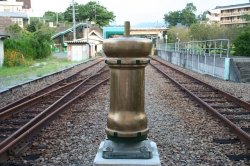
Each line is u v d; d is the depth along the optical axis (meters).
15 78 14.66
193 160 4.28
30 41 31.78
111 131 2.38
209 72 17.31
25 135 4.93
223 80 14.66
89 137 5.34
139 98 2.38
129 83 2.34
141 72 2.38
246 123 6.46
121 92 2.35
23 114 7.29
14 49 26.31
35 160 4.29
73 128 5.93
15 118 6.90
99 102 8.70
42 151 4.64
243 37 22.38
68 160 4.30
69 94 9.72
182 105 8.20
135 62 2.27
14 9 75.56
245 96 9.95
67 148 4.78
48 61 31.39
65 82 13.80
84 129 5.87
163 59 37.81
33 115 7.15
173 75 16.80
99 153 2.51
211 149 4.71
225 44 30.12
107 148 2.42
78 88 11.39
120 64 2.28
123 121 2.34
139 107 2.39
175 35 50.16
